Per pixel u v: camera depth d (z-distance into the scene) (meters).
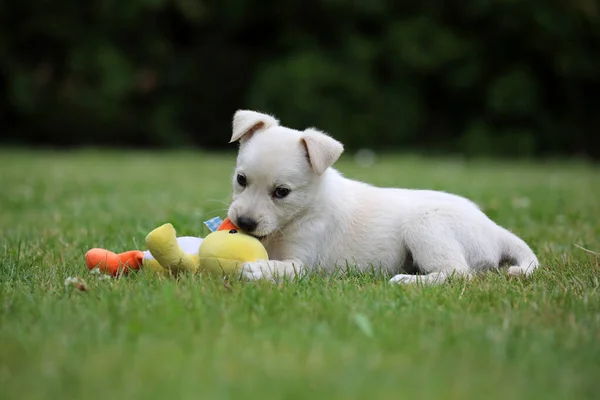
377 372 3.10
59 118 25.38
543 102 26.72
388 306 4.18
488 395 2.91
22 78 24.77
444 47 26.05
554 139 26.53
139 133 26.33
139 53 26.39
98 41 25.48
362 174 14.46
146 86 26.02
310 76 25.34
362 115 26.00
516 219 8.63
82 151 23.41
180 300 4.10
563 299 4.46
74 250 6.23
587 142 26.78
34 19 25.03
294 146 5.30
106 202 10.06
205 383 2.91
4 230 7.51
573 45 25.88
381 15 26.62
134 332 3.58
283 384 2.93
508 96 25.73
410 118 26.55
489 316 4.06
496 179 14.15
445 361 3.28
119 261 5.16
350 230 5.59
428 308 4.16
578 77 26.30
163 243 4.80
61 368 3.06
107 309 3.96
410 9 26.86
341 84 25.73
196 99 27.23
